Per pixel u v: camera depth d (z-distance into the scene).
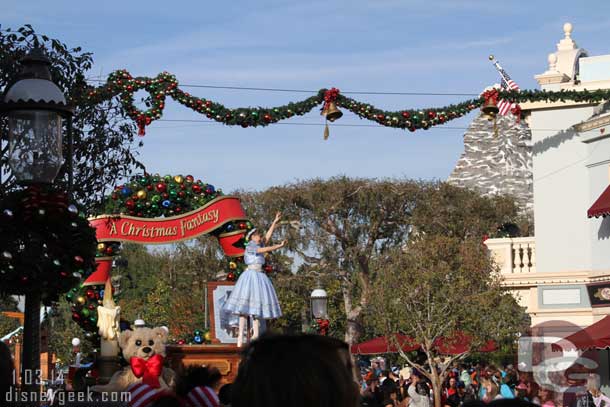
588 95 24.73
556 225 30.70
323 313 23.30
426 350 31.58
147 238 17.89
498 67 26.70
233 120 20.84
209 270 51.91
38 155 9.20
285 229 51.94
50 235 8.94
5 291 8.92
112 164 14.13
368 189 52.44
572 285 30.41
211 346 16.83
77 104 13.57
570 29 31.92
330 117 21.73
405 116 22.38
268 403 2.87
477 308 30.83
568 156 30.52
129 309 49.38
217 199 18.42
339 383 2.90
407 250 34.53
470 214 55.47
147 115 20.11
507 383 14.03
